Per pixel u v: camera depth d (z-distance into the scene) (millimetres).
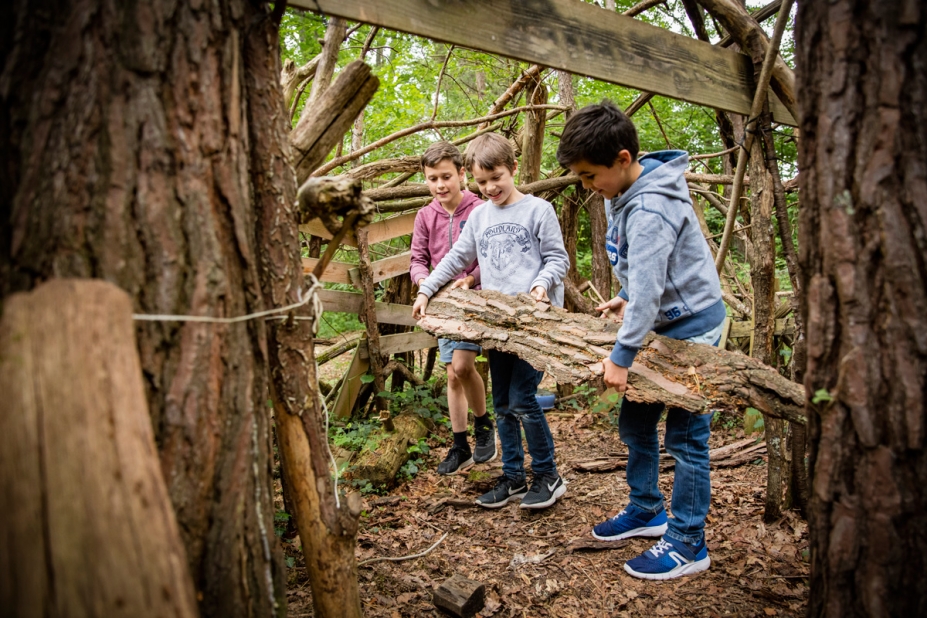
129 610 807
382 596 1862
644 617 1737
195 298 1079
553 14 1662
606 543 2113
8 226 1011
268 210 1281
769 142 2209
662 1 2850
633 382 1743
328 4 1286
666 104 5258
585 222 6312
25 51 1003
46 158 996
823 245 1190
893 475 1124
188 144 1070
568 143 1709
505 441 2475
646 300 1643
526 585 1913
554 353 1920
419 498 2613
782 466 2283
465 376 2691
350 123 1554
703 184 4426
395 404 3613
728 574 1926
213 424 1103
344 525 1396
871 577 1157
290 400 1340
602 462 2879
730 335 3797
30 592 777
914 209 1080
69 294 911
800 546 2072
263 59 1256
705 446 1890
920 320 1088
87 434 844
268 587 1202
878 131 1097
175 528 896
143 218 1026
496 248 2402
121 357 907
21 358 860
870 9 1093
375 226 3576
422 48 4742
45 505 808
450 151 2652
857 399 1146
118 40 1012
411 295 3953
